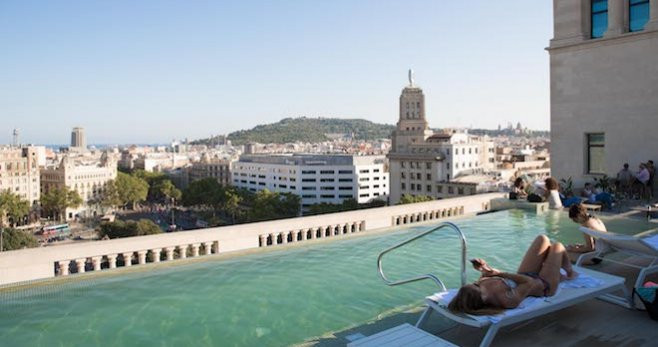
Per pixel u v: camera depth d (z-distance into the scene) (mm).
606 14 27703
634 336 7613
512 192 24641
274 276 12938
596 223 12148
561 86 29391
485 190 125438
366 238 17734
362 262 14242
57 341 9023
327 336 8711
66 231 166625
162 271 13633
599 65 27688
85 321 9953
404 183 149750
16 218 165250
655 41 25469
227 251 15906
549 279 7801
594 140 28375
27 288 12250
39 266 12922
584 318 8359
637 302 8859
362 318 9828
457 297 7156
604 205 22547
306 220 17953
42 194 193625
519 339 7582
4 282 12398
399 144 181375
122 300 11227
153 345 8828
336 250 15852
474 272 12930
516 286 7578
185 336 9188
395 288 11719
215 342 8898
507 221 20484
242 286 12117
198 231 15727
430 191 142250
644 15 26203
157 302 11047
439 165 140500
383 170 196250
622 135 26875
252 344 8781
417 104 182000
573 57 28766
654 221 19359
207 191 186125
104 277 13094
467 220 20953
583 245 12781
